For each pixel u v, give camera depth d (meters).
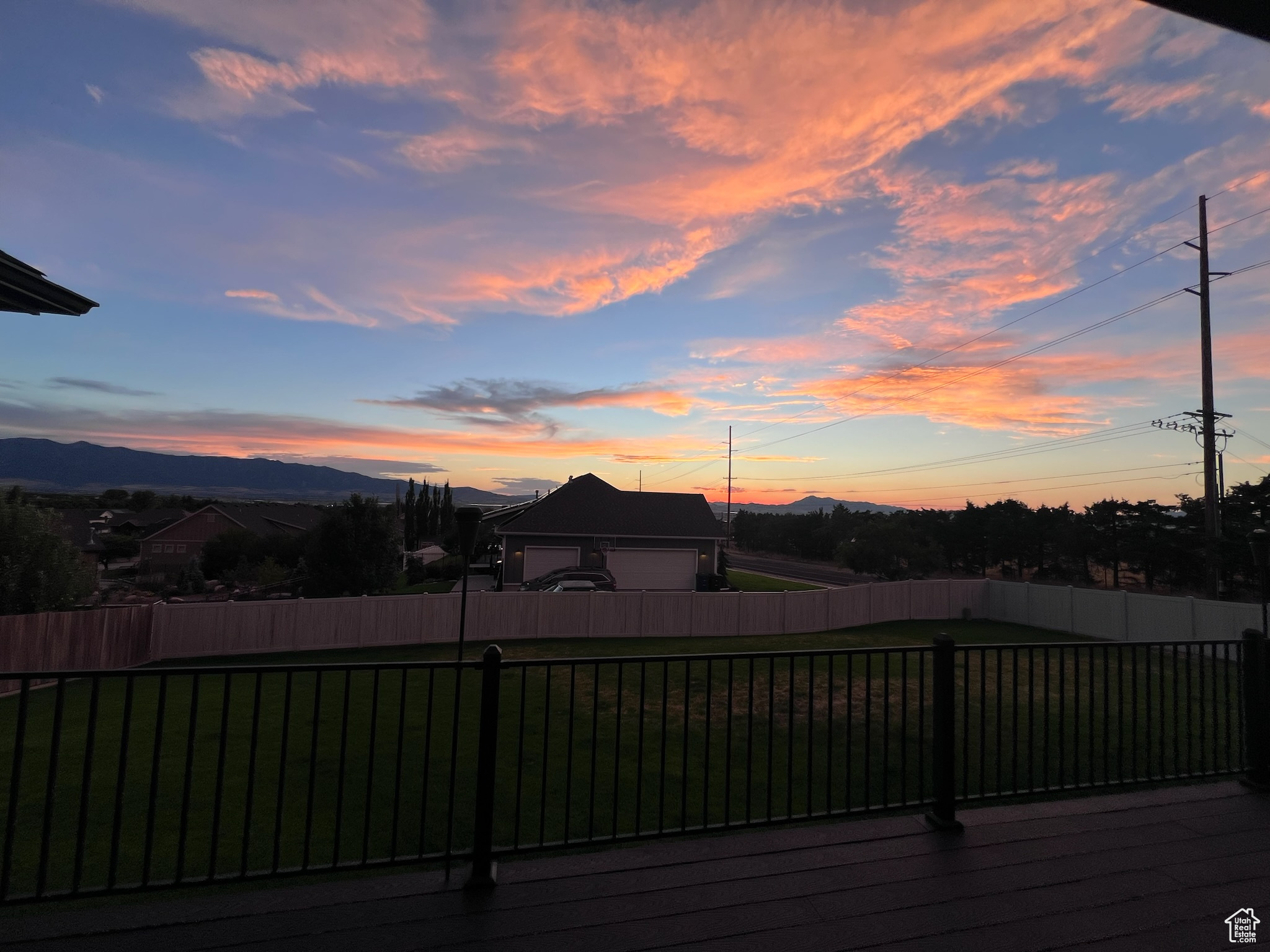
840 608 18.08
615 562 27.70
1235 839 3.32
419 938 2.43
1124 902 2.72
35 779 5.55
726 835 3.30
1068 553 32.72
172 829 4.37
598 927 2.51
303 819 4.53
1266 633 4.10
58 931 2.43
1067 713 7.81
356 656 13.41
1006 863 3.05
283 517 52.44
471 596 15.44
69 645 10.70
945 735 3.45
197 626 13.21
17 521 11.77
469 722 7.51
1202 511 25.83
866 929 2.50
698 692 9.18
